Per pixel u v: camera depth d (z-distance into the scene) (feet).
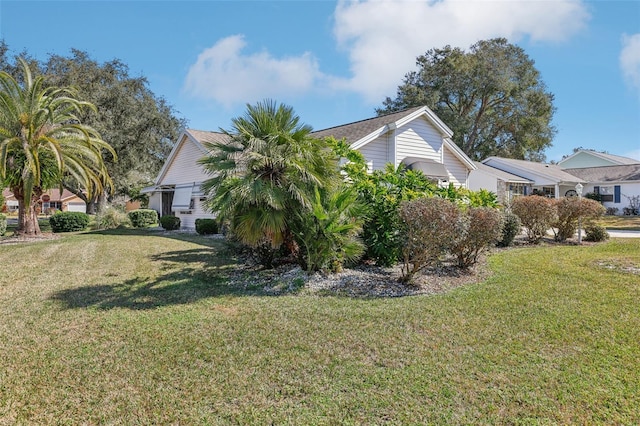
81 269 27.76
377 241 26.32
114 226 67.97
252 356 12.96
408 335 14.69
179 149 66.80
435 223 21.36
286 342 14.12
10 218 107.96
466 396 10.43
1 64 79.66
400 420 9.43
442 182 49.34
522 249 37.86
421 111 49.19
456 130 115.34
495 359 12.58
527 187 95.20
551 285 22.36
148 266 28.76
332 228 23.00
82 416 9.70
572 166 126.62
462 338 14.34
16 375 11.71
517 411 9.74
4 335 14.93
